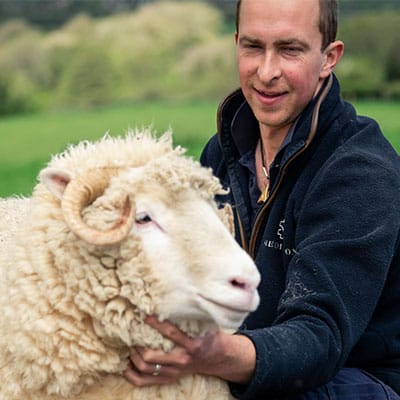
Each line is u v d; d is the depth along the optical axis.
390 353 4.05
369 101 34.56
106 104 43.81
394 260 3.96
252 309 3.17
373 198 3.75
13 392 3.59
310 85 4.09
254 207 4.38
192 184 3.38
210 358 3.43
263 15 4.02
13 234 4.30
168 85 44.47
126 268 3.26
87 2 56.53
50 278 3.38
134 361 3.47
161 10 51.19
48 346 3.39
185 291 3.22
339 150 3.95
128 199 3.13
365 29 38.44
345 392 3.86
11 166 20.00
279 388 3.53
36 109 43.59
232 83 43.12
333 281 3.62
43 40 49.19
